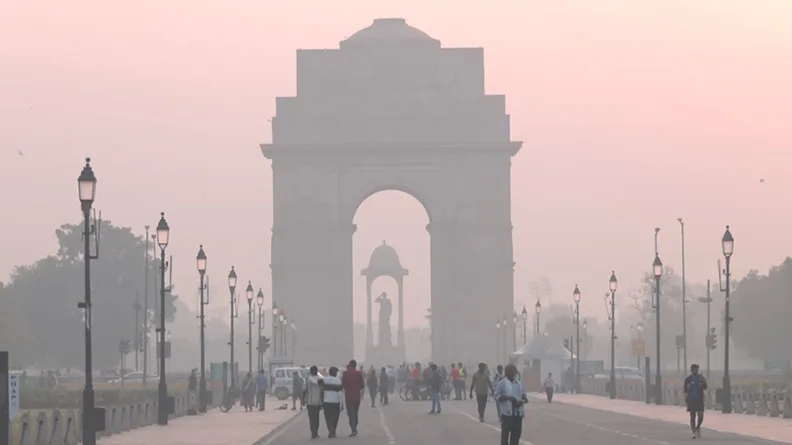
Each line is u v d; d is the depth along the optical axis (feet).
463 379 471.21
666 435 237.86
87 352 195.42
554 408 371.56
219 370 487.20
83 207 197.36
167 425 286.05
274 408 404.16
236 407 416.46
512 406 174.19
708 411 330.34
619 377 569.64
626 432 248.11
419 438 237.66
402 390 504.43
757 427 256.93
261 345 508.12
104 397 371.56
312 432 243.60
